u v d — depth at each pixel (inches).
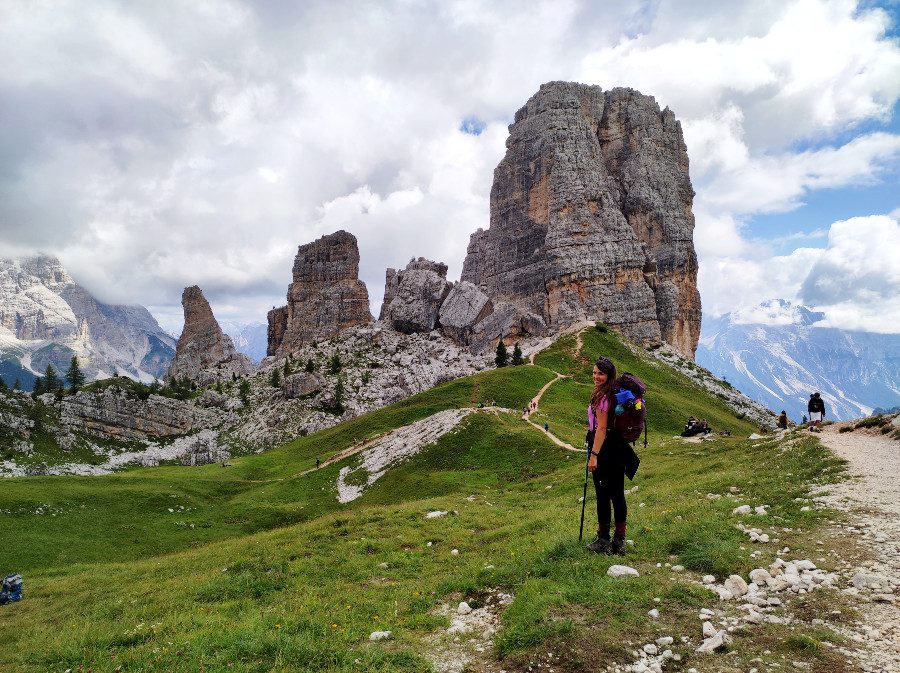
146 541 2370.8
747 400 6397.6
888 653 260.7
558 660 306.5
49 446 4421.8
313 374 6688.0
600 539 483.2
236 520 2731.3
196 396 7637.8
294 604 524.7
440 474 2561.5
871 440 976.3
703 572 413.4
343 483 3253.0
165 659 390.6
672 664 285.0
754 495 707.4
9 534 2159.2
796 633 297.0
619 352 6835.6
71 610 714.2
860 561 387.5
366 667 335.6
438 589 502.6
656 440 2223.2
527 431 2856.8
